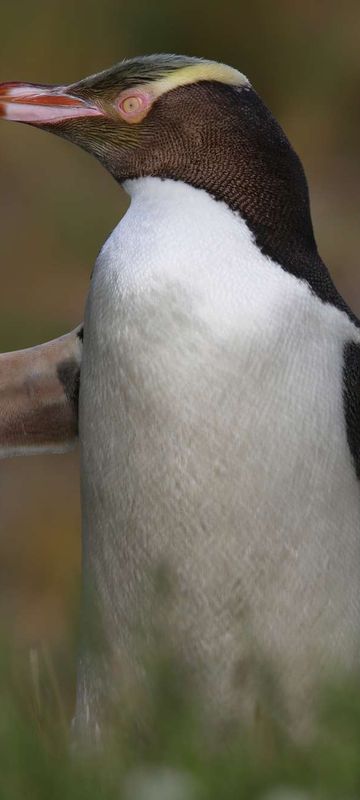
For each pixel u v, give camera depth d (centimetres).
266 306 1515
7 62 5444
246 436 1508
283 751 1312
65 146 5100
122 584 1584
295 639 1553
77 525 3988
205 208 1570
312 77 5428
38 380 1758
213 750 1430
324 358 1540
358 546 1570
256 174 1593
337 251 4691
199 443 1511
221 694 1555
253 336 1502
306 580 1542
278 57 5456
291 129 5356
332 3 5550
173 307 1509
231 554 1533
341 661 1574
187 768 1210
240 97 1619
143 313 1515
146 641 1573
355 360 1574
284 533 1529
